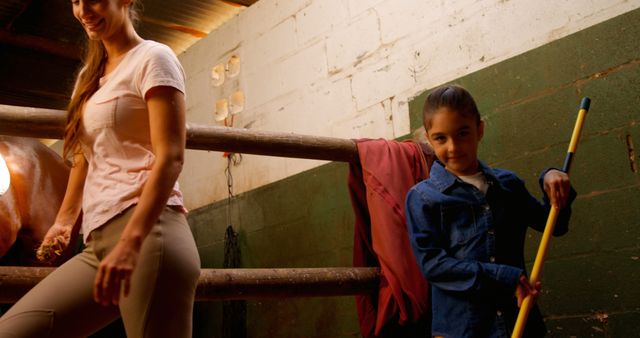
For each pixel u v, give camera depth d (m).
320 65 4.10
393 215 2.39
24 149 3.81
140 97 1.41
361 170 2.62
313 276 2.33
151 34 5.26
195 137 2.31
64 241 1.68
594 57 2.63
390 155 2.55
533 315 1.65
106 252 1.35
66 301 1.37
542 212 1.74
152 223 1.25
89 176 1.45
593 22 2.67
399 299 2.28
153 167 1.31
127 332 1.31
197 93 5.18
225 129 2.38
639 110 2.46
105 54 1.53
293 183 4.13
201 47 5.20
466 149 1.68
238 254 4.48
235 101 4.77
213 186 4.85
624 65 2.53
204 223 4.86
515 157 2.86
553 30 2.81
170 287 1.30
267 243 4.27
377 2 3.74
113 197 1.36
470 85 3.10
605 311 2.47
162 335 1.28
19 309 1.35
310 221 3.97
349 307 3.63
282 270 2.31
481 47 3.11
